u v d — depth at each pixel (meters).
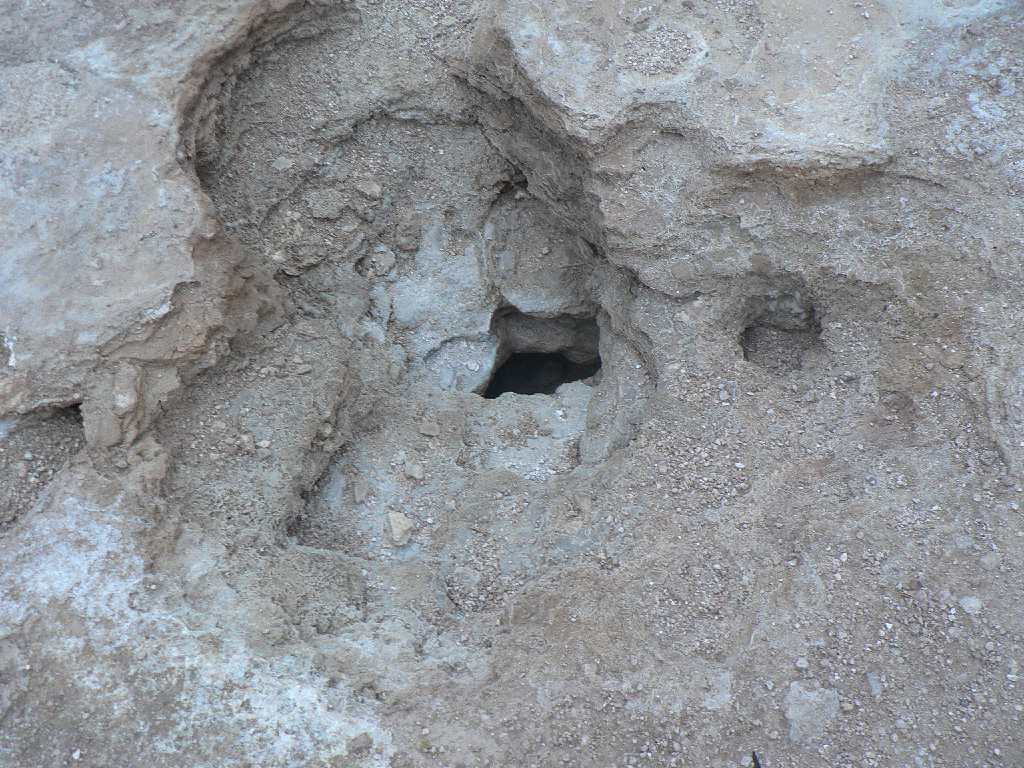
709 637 1.21
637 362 1.40
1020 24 1.33
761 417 1.31
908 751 1.17
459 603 1.27
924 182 1.29
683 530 1.26
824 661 1.20
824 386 1.31
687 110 1.31
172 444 1.25
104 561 1.18
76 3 1.31
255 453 1.28
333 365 1.36
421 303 1.52
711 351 1.34
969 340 1.27
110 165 1.25
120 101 1.27
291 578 1.23
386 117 1.48
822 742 1.17
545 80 1.33
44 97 1.27
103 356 1.22
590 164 1.35
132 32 1.30
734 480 1.28
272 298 1.36
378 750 1.15
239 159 1.41
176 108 1.28
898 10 1.35
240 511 1.25
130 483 1.20
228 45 1.32
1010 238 1.27
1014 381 1.25
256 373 1.32
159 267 1.24
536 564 1.28
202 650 1.16
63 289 1.22
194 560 1.20
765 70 1.33
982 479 1.24
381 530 1.32
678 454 1.30
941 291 1.28
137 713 1.14
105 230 1.24
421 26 1.48
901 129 1.30
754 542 1.25
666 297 1.36
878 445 1.27
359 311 1.47
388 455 1.38
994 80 1.31
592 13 1.35
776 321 1.37
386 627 1.22
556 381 1.64
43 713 1.14
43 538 1.18
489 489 1.35
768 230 1.32
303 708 1.15
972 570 1.21
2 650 1.15
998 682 1.18
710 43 1.34
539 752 1.16
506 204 1.54
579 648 1.21
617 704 1.18
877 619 1.21
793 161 1.29
